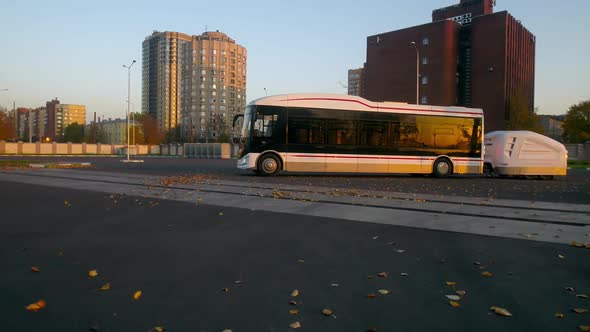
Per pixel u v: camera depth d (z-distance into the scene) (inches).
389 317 149.1
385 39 3088.1
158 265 212.2
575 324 143.3
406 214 372.2
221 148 2357.3
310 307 158.1
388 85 3070.9
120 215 359.6
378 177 872.9
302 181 714.2
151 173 898.7
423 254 237.6
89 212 374.6
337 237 280.4
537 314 152.2
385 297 169.5
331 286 182.5
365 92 3201.3
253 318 147.6
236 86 5364.2
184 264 214.2
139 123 4379.9
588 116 2353.6
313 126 805.2
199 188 567.8
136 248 246.7
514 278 194.9
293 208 402.3
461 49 3011.8
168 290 175.8
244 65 5502.0
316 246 255.1
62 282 185.2
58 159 1891.0
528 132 909.8
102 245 253.3
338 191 540.4
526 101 2293.3
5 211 379.2
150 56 6087.6
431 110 858.1
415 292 175.5
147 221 332.5
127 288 177.9
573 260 225.8
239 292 173.9
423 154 849.5
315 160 802.8
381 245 258.7
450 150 863.7
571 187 681.0
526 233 294.8
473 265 216.2
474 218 354.6
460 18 3425.2
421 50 2918.3
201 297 167.8
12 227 306.2
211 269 206.1
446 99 2824.8
